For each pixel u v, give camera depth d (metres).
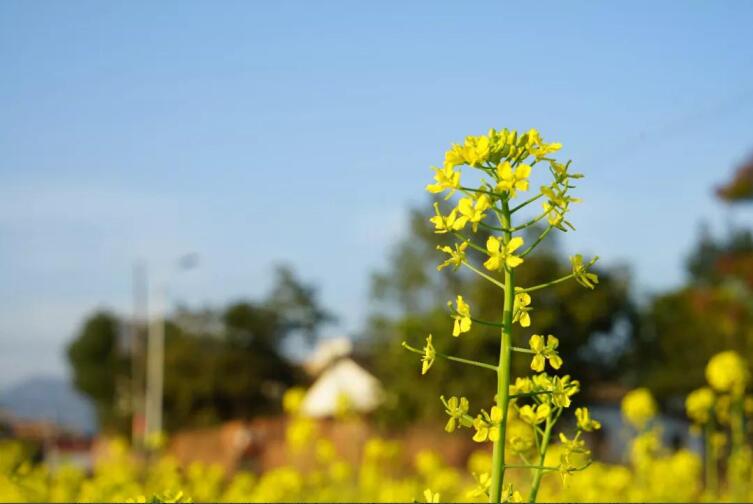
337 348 45.19
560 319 34.06
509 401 3.99
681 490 10.66
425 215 49.16
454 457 26.62
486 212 3.87
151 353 44.75
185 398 55.69
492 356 29.48
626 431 12.05
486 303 30.27
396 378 30.53
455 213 3.86
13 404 51.44
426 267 48.69
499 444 3.86
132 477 12.23
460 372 29.42
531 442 4.56
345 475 12.52
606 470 11.04
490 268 3.83
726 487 12.52
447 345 29.70
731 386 11.23
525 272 33.28
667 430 37.66
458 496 9.14
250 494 10.85
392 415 29.72
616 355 38.16
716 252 52.69
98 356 66.00
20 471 8.86
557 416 4.50
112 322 67.00
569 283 33.81
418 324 30.84
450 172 3.82
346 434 15.62
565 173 3.83
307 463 15.11
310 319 63.38
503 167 3.72
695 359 39.03
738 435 11.18
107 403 65.38
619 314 36.69
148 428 43.16
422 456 12.38
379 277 48.72
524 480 8.20
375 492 11.17
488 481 3.99
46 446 25.36
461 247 3.88
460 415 3.88
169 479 11.14
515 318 3.89
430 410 28.86
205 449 28.08
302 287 63.72
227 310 60.94
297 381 59.91
